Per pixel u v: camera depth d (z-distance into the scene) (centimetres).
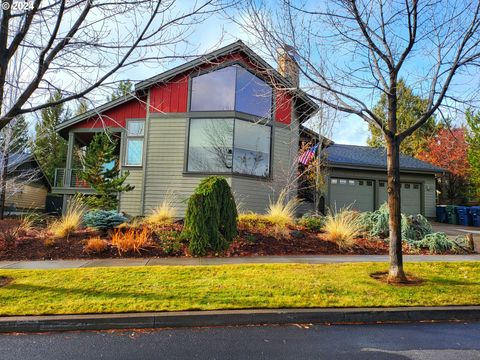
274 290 541
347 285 568
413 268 682
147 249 843
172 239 887
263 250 863
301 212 1659
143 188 1423
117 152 1786
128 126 1498
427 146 2581
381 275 642
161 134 1438
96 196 1421
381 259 786
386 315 474
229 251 848
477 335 425
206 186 877
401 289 554
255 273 635
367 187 1834
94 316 451
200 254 825
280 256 826
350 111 616
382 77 620
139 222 1041
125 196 1448
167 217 1077
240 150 1394
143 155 1443
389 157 616
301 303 489
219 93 1411
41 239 907
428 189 1933
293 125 1481
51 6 467
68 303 486
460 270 671
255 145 1423
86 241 884
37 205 2741
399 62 606
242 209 1359
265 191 1423
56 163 2686
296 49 624
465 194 2489
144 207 1414
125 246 828
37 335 427
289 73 650
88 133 1656
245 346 388
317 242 927
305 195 1655
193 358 357
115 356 363
